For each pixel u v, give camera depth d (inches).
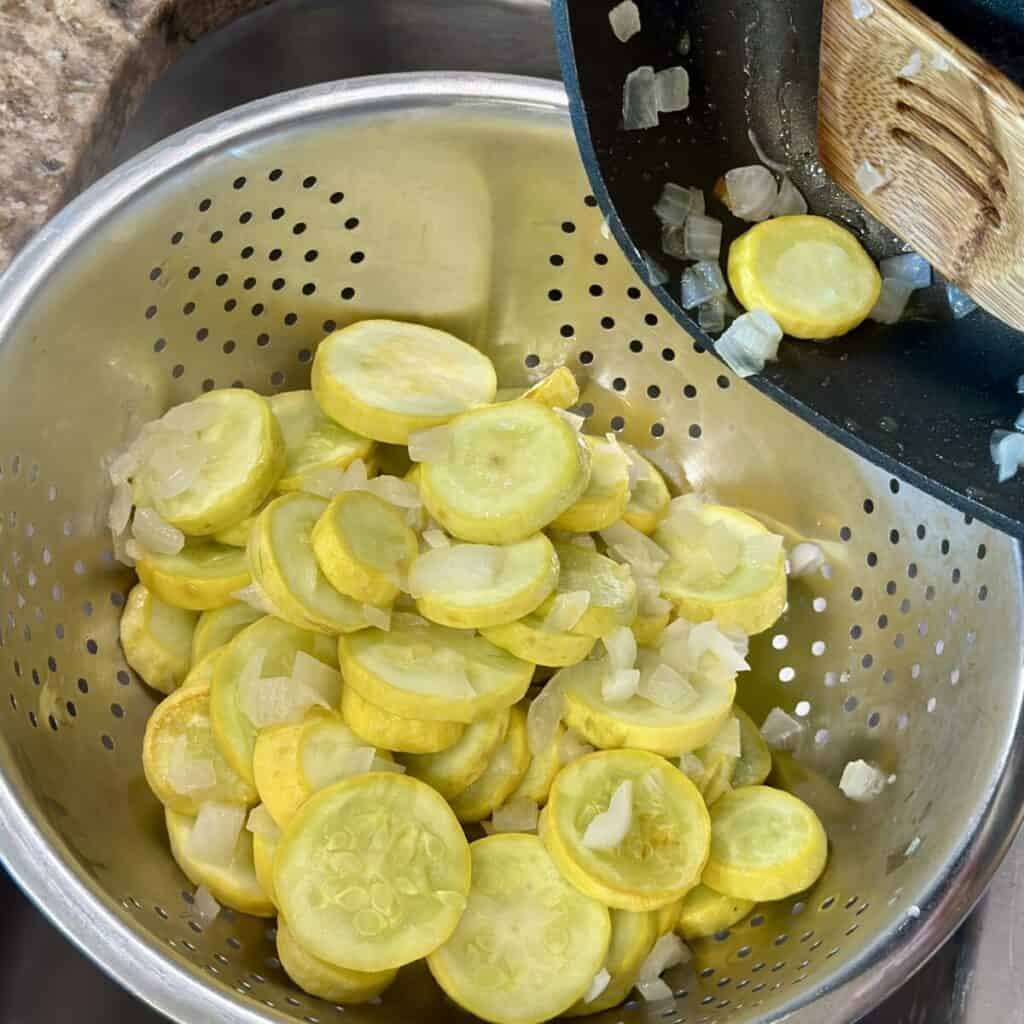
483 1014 21.1
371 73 26.5
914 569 23.0
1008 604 21.4
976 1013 21.7
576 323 24.7
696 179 21.4
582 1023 21.7
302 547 22.4
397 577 22.2
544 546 22.4
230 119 22.3
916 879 20.9
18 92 23.5
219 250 23.1
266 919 22.2
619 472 23.7
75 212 21.8
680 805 22.1
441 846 21.4
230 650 22.5
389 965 20.8
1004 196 19.4
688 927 22.4
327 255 23.8
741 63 21.3
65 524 22.5
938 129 19.6
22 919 22.7
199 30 25.1
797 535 24.5
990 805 20.8
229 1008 19.6
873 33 19.5
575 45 20.0
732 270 21.2
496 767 22.8
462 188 23.4
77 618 22.7
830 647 24.0
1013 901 22.1
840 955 20.7
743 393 24.1
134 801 22.5
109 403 22.8
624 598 23.0
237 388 24.2
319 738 21.9
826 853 22.5
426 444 22.8
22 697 21.3
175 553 23.0
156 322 23.0
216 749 22.5
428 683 21.9
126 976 19.6
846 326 21.1
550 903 21.8
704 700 22.8
